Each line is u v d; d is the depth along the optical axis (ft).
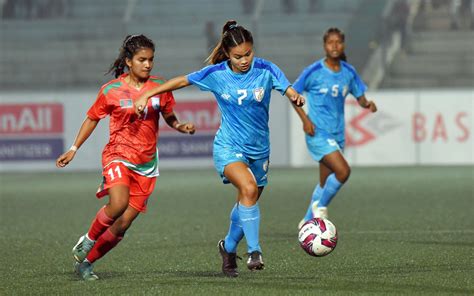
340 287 73.92
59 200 172.55
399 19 294.05
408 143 241.14
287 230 122.52
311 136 119.03
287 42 298.76
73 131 243.60
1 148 244.22
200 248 104.94
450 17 297.74
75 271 84.23
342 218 136.15
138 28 307.37
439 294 70.28
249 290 72.95
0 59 301.43
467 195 167.63
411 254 95.91
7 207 160.97
